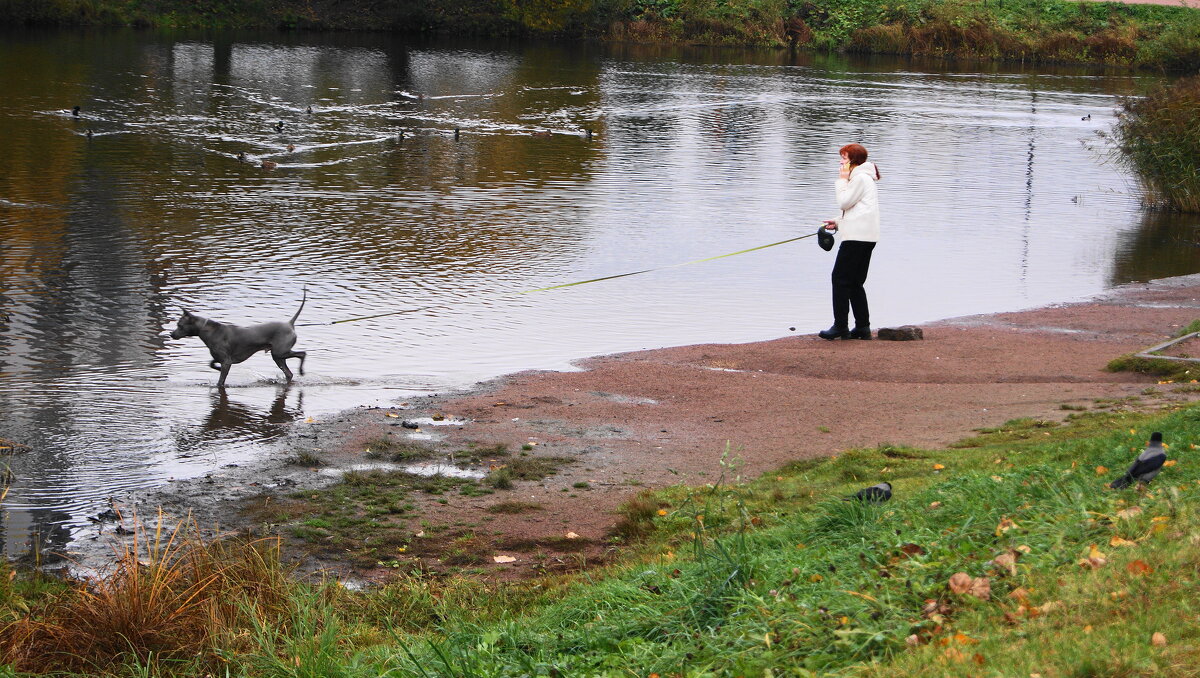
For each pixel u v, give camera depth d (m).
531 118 37.22
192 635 6.57
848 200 14.60
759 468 9.80
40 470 9.70
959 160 32.09
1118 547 6.01
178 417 11.30
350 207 22.94
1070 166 31.75
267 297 16.23
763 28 65.25
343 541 8.32
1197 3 66.31
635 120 37.94
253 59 48.34
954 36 63.03
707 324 15.91
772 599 6.21
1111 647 4.84
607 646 6.15
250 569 7.22
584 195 25.36
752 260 19.98
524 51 58.03
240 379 12.70
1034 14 64.56
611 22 65.25
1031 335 15.09
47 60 43.81
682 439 10.73
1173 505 6.43
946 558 6.38
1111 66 60.31
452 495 9.31
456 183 26.03
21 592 7.21
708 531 8.09
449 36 63.38
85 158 26.53
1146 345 14.38
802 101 44.06
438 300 16.56
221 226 20.69
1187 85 27.50
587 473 9.83
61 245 18.62
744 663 5.53
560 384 12.68
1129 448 8.31
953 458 9.31
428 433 10.95
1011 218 24.94
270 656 6.23
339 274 17.75
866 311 14.97
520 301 16.73
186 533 7.98
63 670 6.29
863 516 7.41
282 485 9.49
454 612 6.96
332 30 62.44
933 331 15.41
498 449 10.45
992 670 4.80
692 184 27.22
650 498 8.92
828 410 11.48
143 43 51.53
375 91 41.31
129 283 16.59
